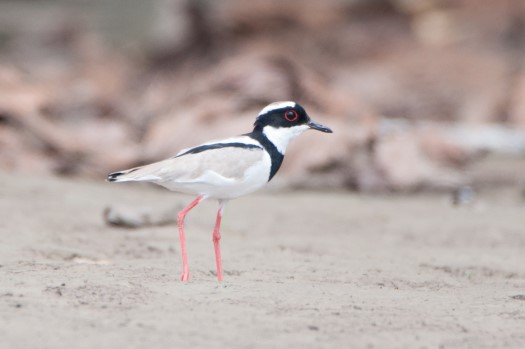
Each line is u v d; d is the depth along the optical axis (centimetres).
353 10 3750
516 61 3344
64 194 1475
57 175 1784
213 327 707
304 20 3647
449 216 1498
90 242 1117
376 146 1848
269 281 905
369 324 739
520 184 1881
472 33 3606
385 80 3122
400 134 1955
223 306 773
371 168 1800
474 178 1900
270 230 1305
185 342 667
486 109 2898
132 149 1856
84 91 2462
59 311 731
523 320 780
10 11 4178
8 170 1738
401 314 782
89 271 905
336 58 3481
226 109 1898
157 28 3612
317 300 819
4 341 652
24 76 2352
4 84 1972
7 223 1186
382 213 1506
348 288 890
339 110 2023
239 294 824
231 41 3519
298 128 970
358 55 3500
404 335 713
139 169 900
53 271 898
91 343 655
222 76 1995
